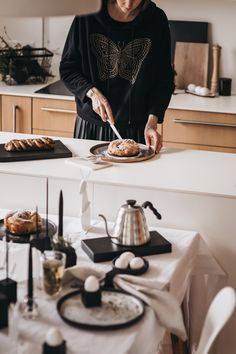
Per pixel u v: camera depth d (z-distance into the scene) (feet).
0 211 9.53
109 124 11.56
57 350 5.93
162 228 9.10
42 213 9.59
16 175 9.57
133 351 6.40
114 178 9.37
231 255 9.20
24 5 6.04
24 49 15.81
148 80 11.49
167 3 15.79
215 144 14.26
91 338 6.41
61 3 6.14
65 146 10.63
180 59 15.89
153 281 7.36
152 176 9.54
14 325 6.23
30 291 6.73
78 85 11.35
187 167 10.00
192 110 14.10
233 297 6.57
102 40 11.25
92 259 8.02
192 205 9.11
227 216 9.07
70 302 7.02
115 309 6.91
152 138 10.82
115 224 8.34
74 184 9.41
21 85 15.75
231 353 9.20
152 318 6.84
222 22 15.67
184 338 7.09
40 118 14.94
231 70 15.90
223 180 9.50
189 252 8.45
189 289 9.32
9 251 8.00
